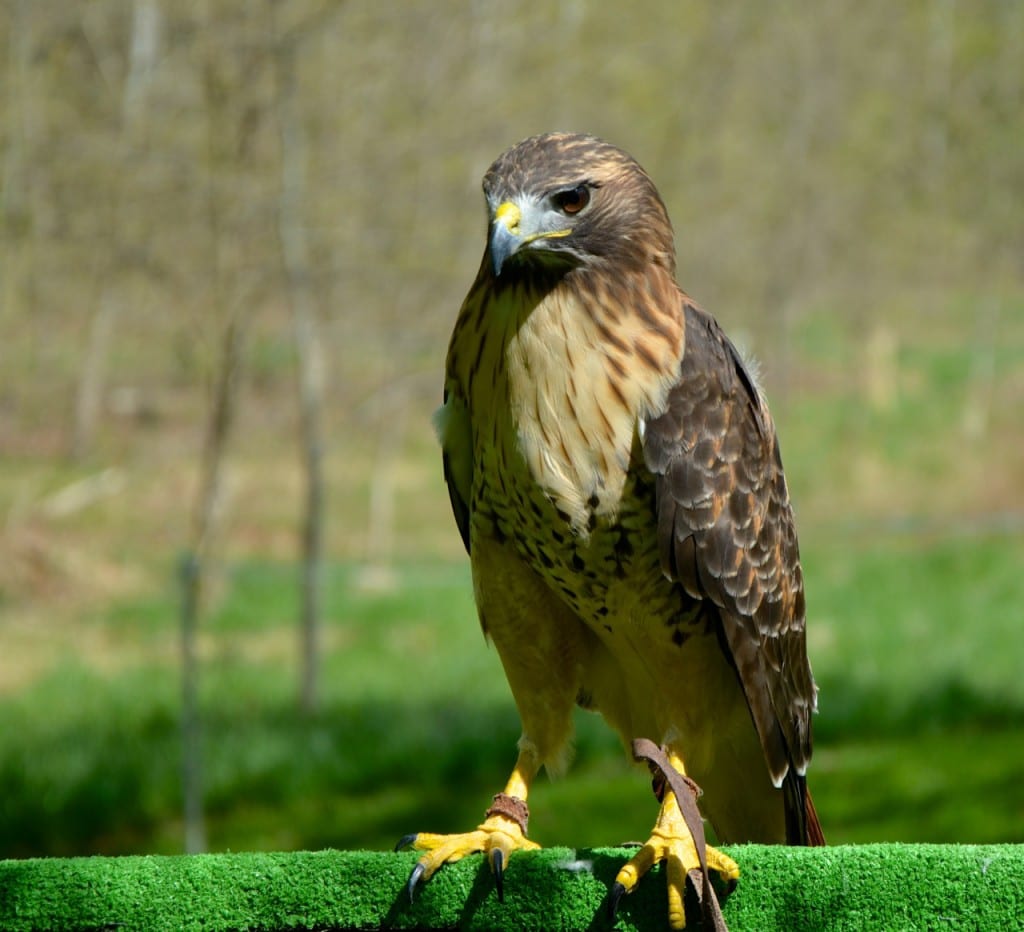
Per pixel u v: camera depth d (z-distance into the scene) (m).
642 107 23.70
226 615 18.88
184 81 15.73
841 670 15.85
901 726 13.77
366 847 10.91
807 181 32.19
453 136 16.31
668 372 4.73
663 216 4.87
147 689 15.39
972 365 38.19
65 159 15.89
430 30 16.23
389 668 16.59
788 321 34.22
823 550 23.02
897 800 11.48
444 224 17.05
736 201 30.09
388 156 15.93
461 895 4.08
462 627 18.70
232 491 22.52
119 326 19.67
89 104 16.17
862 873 3.91
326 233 15.70
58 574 19.81
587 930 4.05
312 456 14.70
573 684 5.16
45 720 14.18
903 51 35.12
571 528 4.76
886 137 35.41
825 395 35.47
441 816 11.52
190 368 20.64
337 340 18.22
